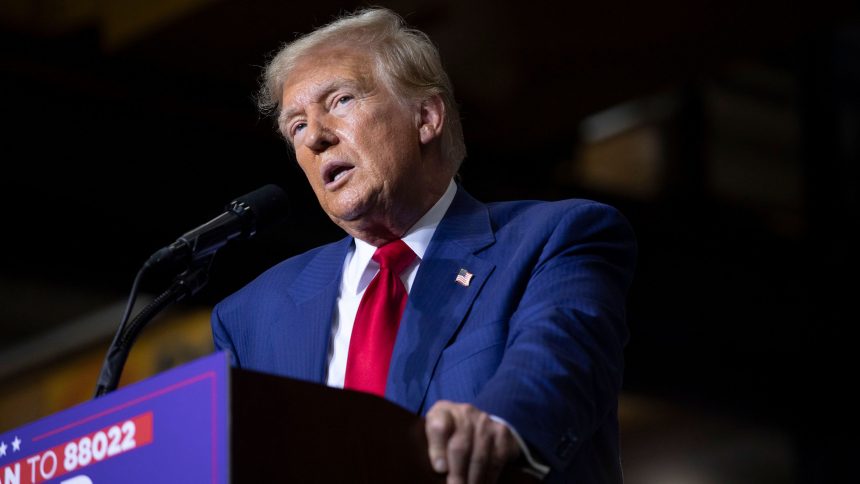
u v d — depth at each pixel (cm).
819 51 2362
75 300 1703
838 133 2361
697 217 2222
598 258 562
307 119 645
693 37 1614
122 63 1580
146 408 385
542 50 1628
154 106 1625
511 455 428
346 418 393
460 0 1462
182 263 521
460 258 581
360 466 390
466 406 429
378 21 674
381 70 650
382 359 559
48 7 1573
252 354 625
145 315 505
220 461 358
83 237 1614
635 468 2262
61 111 1570
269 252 1723
